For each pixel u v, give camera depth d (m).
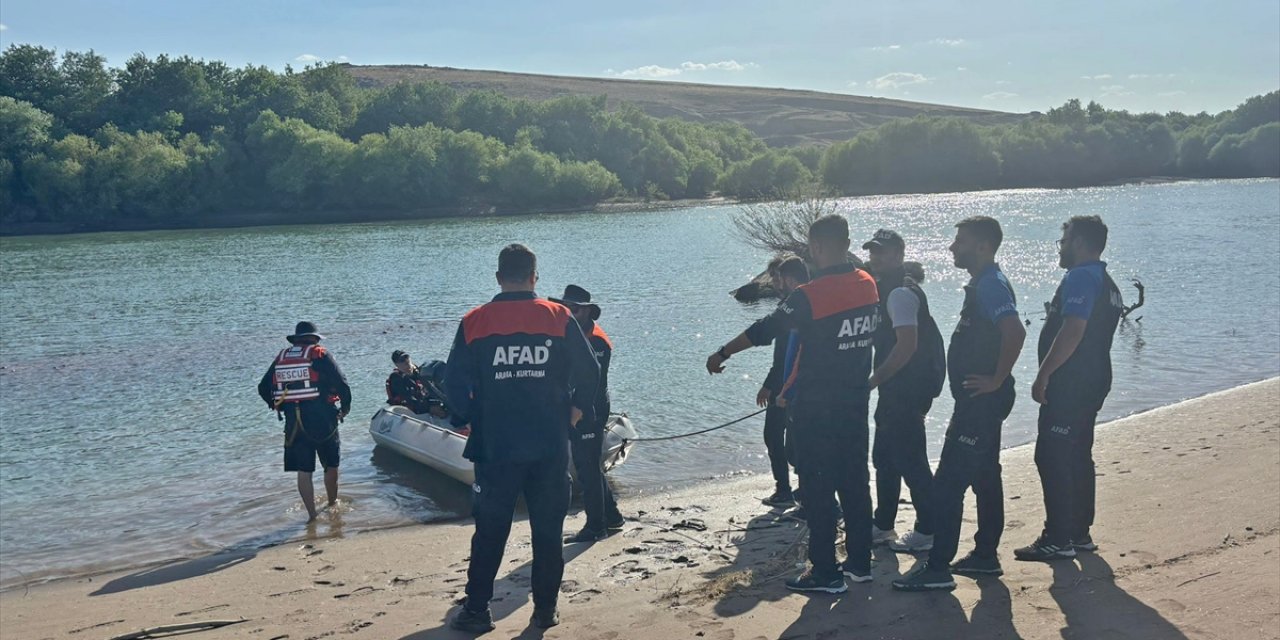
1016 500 7.94
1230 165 118.38
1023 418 12.64
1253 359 16.52
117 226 79.81
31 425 14.86
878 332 6.56
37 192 79.00
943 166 102.31
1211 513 6.88
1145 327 20.11
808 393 5.62
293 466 9.64
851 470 5.73
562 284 31.69
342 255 48.25
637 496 9.86
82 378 18.86
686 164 101.31
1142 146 117.19
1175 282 27.12
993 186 104.25
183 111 105.62
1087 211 63.78
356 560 7.92
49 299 32.56
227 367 19.75
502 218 79.06
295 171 84.31
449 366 5.45
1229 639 4.68
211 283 36.59
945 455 5.67
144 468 12.13
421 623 5.89
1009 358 5.39
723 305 26.12
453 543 8.33
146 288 35.38
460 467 10.59
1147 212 60.09
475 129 106.69
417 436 11.52
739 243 46.50
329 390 9.80
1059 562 6.01
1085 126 118.12
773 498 8.74
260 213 85.44
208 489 11.05
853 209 72.12
